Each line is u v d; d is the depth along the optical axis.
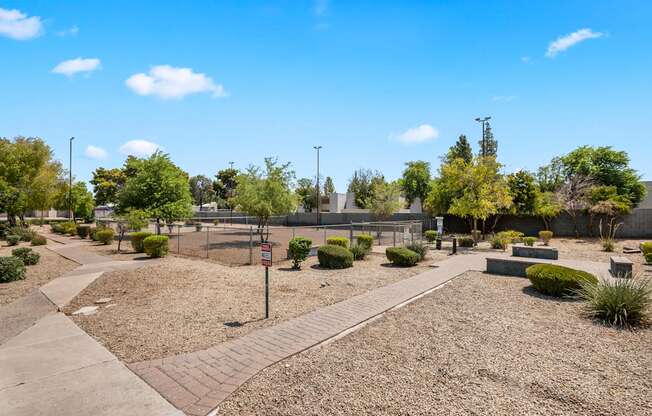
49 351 5.38
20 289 9.80
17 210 29.69
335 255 13.09
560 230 27.50
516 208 26.98
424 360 5.02
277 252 18.16
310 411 3.73
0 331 6.36
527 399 3.95
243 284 10.19
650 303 6.82
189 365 4.88
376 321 6.87
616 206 24.39
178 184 28.03
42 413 3.71
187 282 10.30
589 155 34.75
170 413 3.74
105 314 7.33
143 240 17.11
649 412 3.70
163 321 6.83
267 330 6.28
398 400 3.93
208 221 52.06
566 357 5.12
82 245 21.50
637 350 5.39
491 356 5.15
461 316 7.16
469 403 3.86
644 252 15.02
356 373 4.62
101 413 3.72
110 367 4.82
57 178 36.56
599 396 4.02
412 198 52.28
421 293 9.14
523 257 14.86
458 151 48.25
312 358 5.12
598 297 7.07
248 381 4.43
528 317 7.08
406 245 16.58
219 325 6.59
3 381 4.42
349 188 64.75
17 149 31.58
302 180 36.66
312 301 8.30
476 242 21.53
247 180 21.36
